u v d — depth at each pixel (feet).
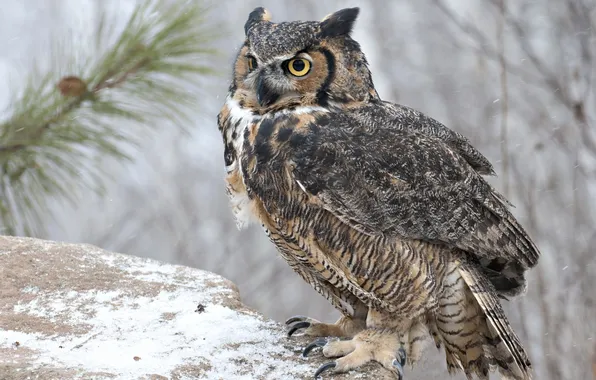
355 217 27.17
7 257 31.19
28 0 103.09
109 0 78.69
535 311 51.44
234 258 71.61
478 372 29.73
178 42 37.19
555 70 64.95
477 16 83.76
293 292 72.18
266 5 96.78
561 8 63.82
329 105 28.99
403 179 27.94
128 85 37.14
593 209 61.31
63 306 28.99
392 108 30.04
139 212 74.02
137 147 41.19
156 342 27.20
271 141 27.81
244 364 26.66
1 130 36.73
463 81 76.28
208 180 78.89
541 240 54.19
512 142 62.08
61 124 37.06
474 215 28.78
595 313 47.24
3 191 38.27
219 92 58.70
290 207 27.55
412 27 88.94
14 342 26.50
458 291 28.53
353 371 27.12
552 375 45.50
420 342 28.66
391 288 27.68
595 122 57.88
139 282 30.86
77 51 37.52
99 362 25.43
